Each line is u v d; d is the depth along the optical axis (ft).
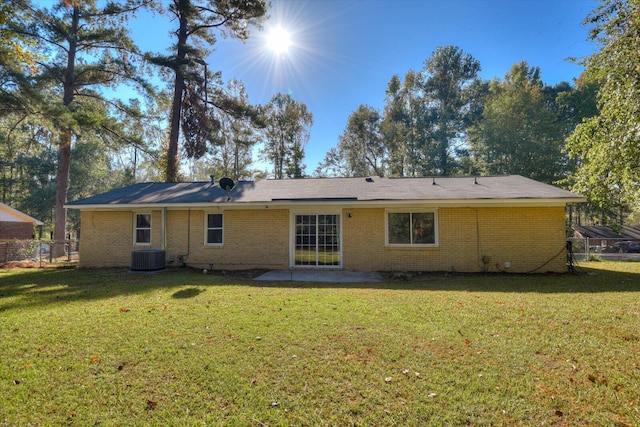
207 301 21.44
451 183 40.96
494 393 10.00
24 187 113.09
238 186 46.34
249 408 9.34
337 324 16.29
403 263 36.09
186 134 72.23
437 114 121.08
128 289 25.88
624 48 30.86
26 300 22.18
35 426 8.55
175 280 30.40
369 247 36.73
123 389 10.34
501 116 97.35
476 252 34.88
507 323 16.28
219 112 75.72
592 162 36.50
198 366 11.81
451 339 14.19
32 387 10.41
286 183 46.32
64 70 60.70
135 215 41.29
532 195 32.96
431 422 8.66
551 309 18.70
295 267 37.99
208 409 9.32
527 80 111.96
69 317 17.76
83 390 10.26
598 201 37.78
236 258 38.93
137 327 15.98
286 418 8.88
